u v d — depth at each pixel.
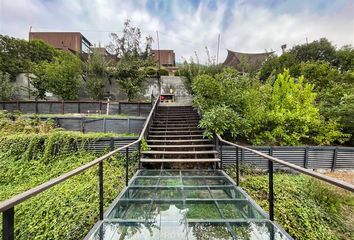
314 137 5.88
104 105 10.27
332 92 7.01
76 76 12.31
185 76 12.02
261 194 4.19
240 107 6.18
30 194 1.16
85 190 4.24
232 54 23.02
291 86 6.57
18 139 6.05
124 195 3.00
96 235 2.01
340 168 5.35
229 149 5.34
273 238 1.96
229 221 2.24
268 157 2.19
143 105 10.05
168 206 2.73
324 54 16.52
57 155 5.93
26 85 14.58
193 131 6.48
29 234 3.55
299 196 4.04
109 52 14.34
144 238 1.99
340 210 3.80
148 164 5.22
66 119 8.62
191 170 4.55
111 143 6.12
